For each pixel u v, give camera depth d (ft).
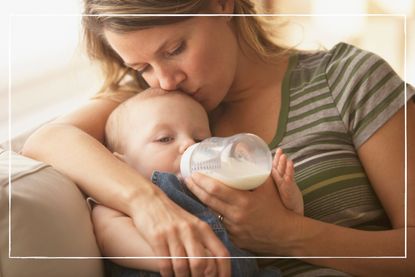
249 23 3.53
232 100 3.53
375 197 3.33
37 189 2.63
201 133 3.35
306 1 5.23
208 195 2.93
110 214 2.90
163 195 2.88
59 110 3.80
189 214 2.78
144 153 3.28
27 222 2.47
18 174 2.65
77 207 2.79
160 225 2.71
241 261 2.80
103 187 2.95
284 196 3.02
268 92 3.49
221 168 2.89
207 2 3.22
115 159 3.11
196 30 3.18
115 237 2.81
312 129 3.34
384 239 3.07
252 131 3.44
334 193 3.22
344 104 3.32
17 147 3.56
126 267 2.85
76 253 2.64
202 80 3.30
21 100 3.81
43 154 3.18
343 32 4.20
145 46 3.13
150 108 3.33
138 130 3.34
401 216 3.20
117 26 3.07
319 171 3.25
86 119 3.52
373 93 3.29
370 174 3.29
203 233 2.71
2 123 3.71
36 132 3.36
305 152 3.29
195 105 3.37
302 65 3.61
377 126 3.24
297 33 3.94
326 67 3.52
